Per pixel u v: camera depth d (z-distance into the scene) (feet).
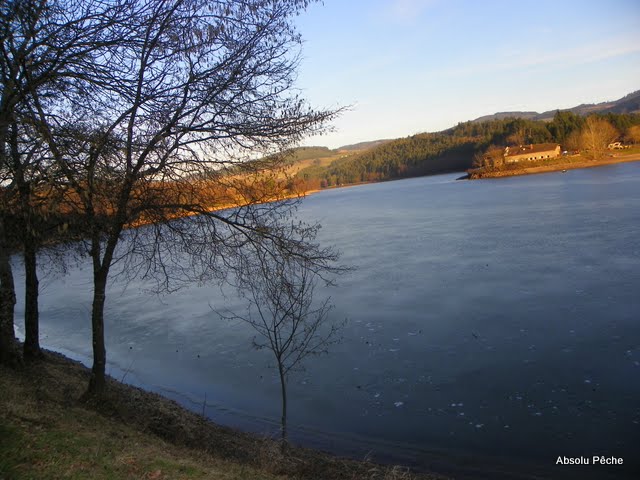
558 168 335.88
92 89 22.58
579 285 58.13
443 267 75.87
